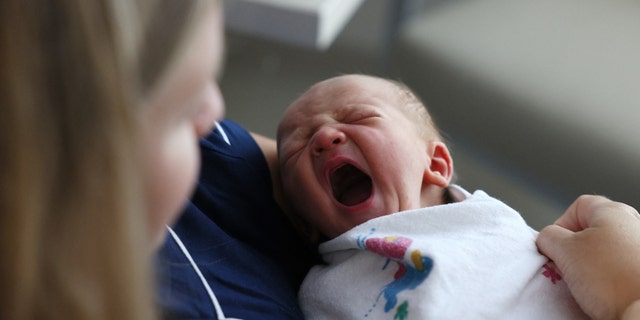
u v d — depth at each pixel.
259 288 0.79
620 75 1.55
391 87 1.10
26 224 0.35
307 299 0.90
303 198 1.01
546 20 1.70
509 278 0.86
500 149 1.60
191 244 0.77
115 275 0.38
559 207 1.57
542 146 1.53
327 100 1.08
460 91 1.63
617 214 0.90
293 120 1.08
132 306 0.40
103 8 0.35
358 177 1.06
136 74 0.37
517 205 1.86
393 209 0.99
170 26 0.38
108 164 0.36
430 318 0.80
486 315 0.82
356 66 2.33
